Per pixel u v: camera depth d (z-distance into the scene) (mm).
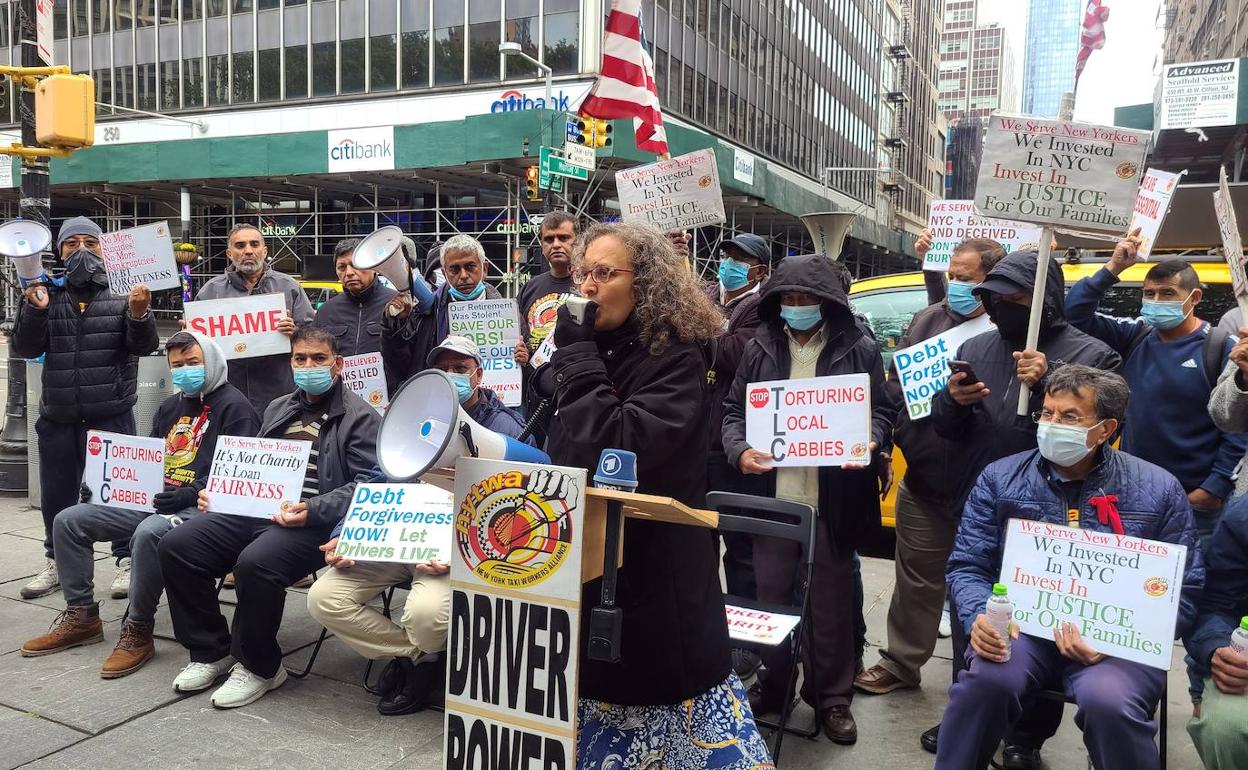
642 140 5410
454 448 1889
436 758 3092
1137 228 3564
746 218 30047
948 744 2529
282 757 3082
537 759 1851
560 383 1931
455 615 1939
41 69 5801
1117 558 2439
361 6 26734
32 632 4207
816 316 3375
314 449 3965
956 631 3008
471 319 4602
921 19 67312
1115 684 2348
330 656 4027
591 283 1961
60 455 4691
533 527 1836
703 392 1982
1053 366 2982
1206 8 36219
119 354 4762
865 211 54094
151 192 27078
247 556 3449
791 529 3221
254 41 28375
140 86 30297
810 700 3377
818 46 44562
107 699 3514
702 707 2045
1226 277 4609
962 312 3600
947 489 3441
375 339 5137
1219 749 2375
